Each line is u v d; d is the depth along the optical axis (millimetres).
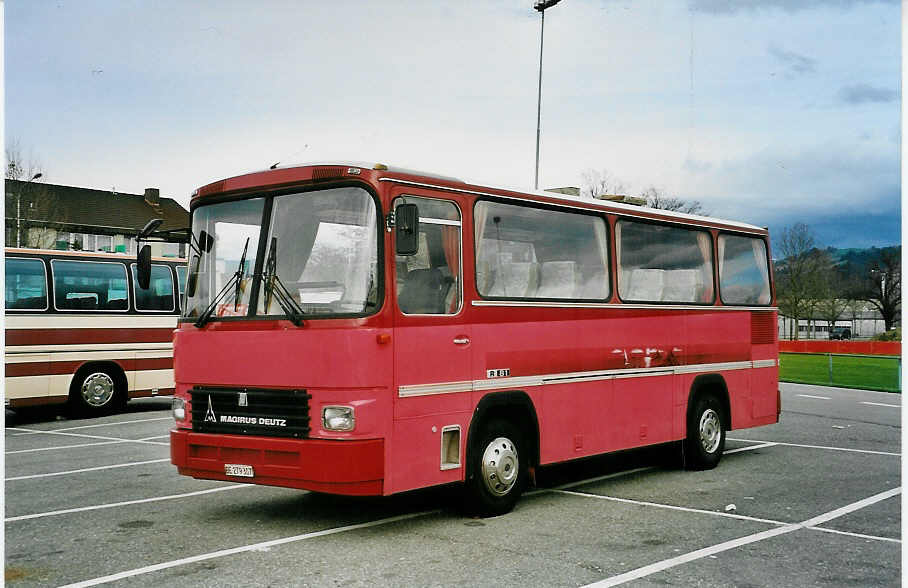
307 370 7633
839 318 83500
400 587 6246
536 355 9289
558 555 7156
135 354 19297
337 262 7840
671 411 11297
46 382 17922
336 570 6688
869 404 21984
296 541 7652
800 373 34375
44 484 10586
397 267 7859
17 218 48750
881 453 13305
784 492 10070
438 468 8125
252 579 6457
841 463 12320
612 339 10375
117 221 65562
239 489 10242
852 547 7473
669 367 11297
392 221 7832
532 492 10133
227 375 8117
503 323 8914
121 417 18969
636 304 10797
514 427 9039
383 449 7609
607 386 10266
